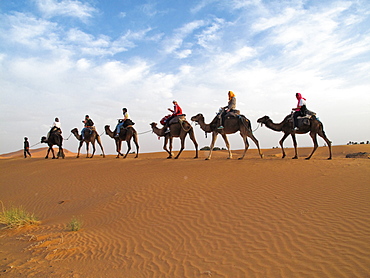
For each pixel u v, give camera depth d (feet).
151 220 30.09
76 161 79.92
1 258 24.26
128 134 80.64
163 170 52.75
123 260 22.02
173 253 22.18
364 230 21.40
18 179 65.16
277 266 18.26
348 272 16.52
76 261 22.57
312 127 53.26
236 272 18.28
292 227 23.49
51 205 43.98
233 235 23.66
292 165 46.01
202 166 51.67
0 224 35.73
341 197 29.14
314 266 17.62
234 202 31.22
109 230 29.17
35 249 25.61
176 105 70.38
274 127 57.47
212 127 61.16
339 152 123.54
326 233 21.68
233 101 59.52
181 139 69.72
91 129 89.04
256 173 42.45
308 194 31.17
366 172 38.09
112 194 42.83
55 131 92.12
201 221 27.63
